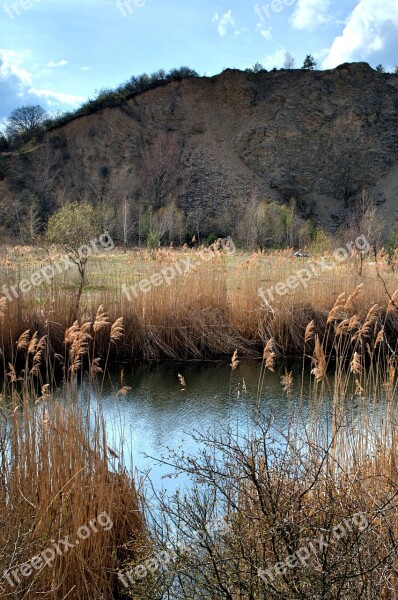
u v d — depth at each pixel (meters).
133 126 58.56
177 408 8.92
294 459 4.40
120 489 5.29
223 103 62.16
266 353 6.19
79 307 12.14
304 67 69.00
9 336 10.96
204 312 12.87
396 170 59.34
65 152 57.22
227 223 45.69
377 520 3.88
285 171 58.56
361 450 5.18
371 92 62.16
